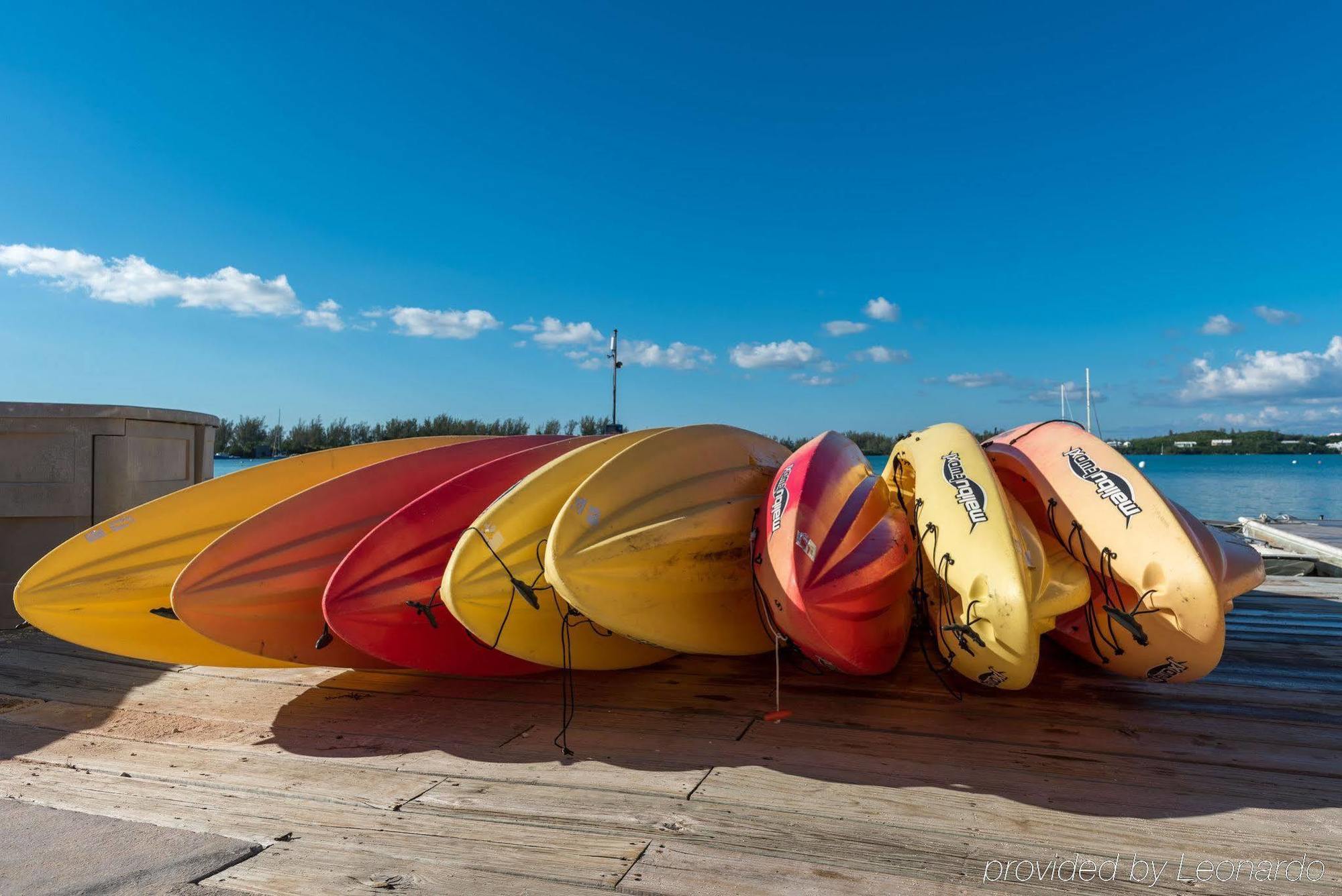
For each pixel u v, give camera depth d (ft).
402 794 8.12
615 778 8.48
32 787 8.36
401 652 10.71
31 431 15.99
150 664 13.24
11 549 15.98
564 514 9.81
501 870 6.57
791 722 10.18
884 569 10.54
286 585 10.77
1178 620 9.59
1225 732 9.81
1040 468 11.68
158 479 17.99
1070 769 8.68
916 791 8.13
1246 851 6.93
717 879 6.43
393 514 10.67
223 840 7.02
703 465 11.92
